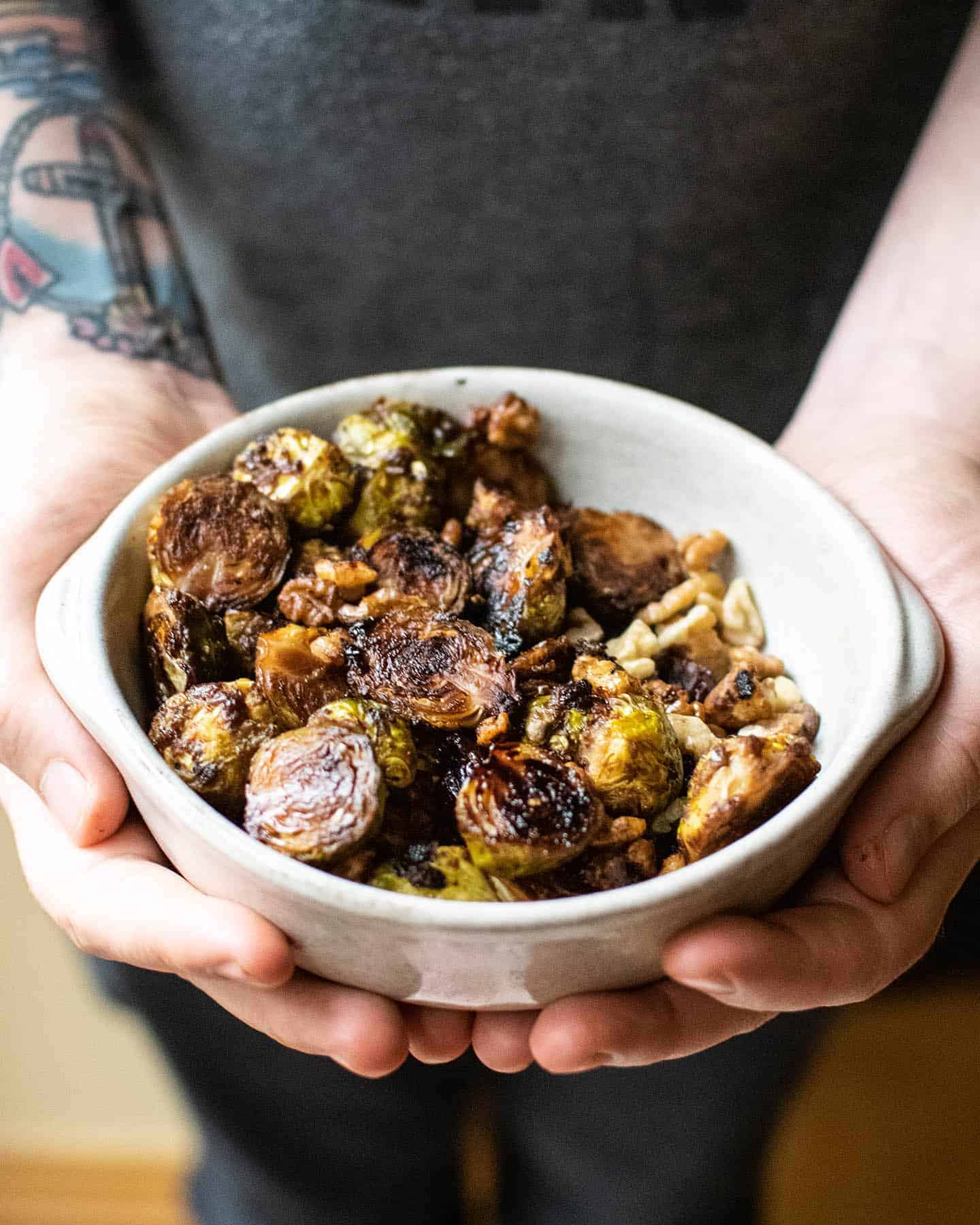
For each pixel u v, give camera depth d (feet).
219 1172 2.04
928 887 1.23
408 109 1.78
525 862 1.08
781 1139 2.38
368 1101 1.88
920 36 1.74
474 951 1.04
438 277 1.90
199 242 1.96
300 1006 1.14
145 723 1.22
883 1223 2.29
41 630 1.21
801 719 1.26
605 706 1.16
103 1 1.84
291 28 1.74
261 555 1.26
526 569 1.27
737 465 1.38
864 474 1.43
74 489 1.35
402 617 1.21
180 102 1.85
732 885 1.06
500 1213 2.32
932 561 1.32
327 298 1.94
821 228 1.85
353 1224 2.05
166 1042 1.86
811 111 1.76
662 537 1.42
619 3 1.69
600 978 1.11
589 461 1.47
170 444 1.49
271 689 1.17
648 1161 1.92
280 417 1.38
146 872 1.17
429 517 1.36
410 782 1.13
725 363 1.94
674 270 1.86
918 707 1.18
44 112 1.76
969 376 1.54
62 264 1.66
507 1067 1.18
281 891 1.04
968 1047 2.47
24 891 2.67
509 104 1.76
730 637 1.38
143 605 1.26
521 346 1.94
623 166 1.80
